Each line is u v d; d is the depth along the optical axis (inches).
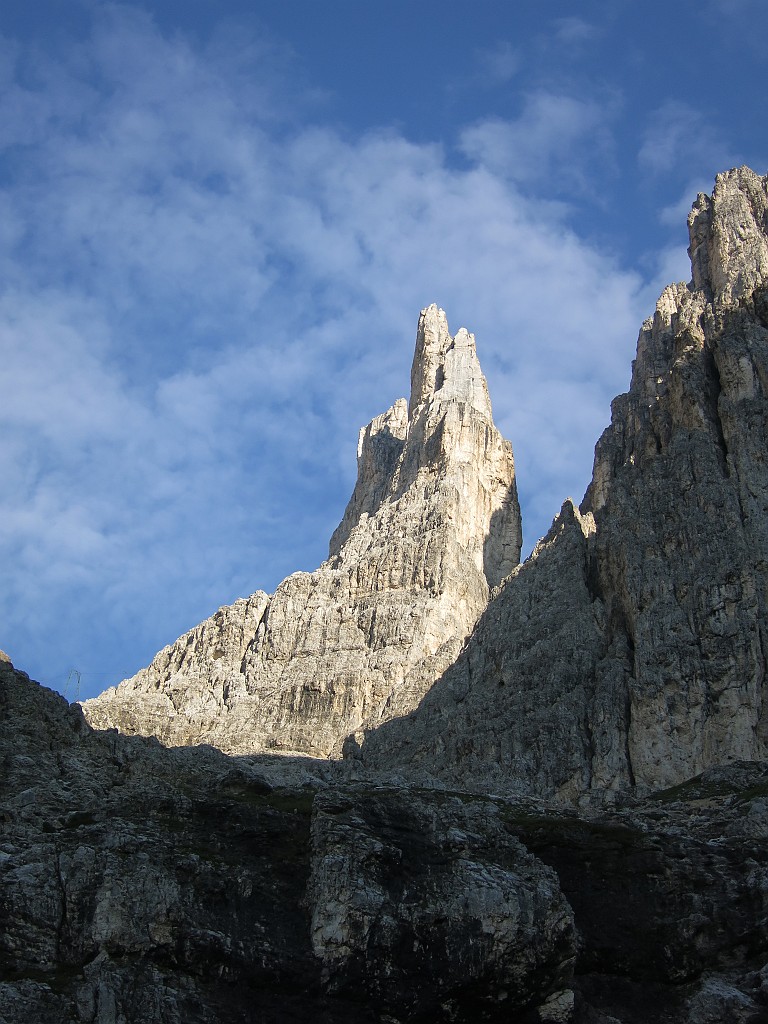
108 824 4451.3
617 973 4881.9
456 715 7524.6
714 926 4995.1
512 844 4726.9
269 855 4566.9
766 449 7588.6
